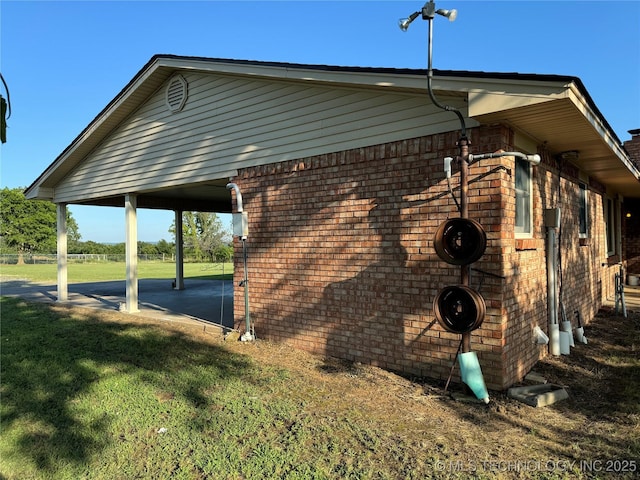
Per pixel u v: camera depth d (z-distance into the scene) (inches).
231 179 289.6
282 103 259.1
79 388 190.9
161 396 182.4
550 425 149.2
